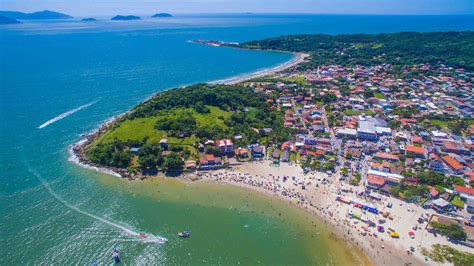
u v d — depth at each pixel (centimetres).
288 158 15012
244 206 11875
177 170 14238
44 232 10488
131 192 12762
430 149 15788
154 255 9688
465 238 9950
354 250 9869
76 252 9738
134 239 10262
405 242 10012
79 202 12081
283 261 9531
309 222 11038
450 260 9325
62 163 14788
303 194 12462
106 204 11994
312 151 15650
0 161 14738
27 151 15750
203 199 12300
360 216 11081
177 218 11256
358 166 14262
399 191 12306
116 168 14425
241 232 10619
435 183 12681
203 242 10194
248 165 14588
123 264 9350
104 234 10456
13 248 9800
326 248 9981
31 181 13325
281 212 11538
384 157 14850
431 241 10012
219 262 9481
